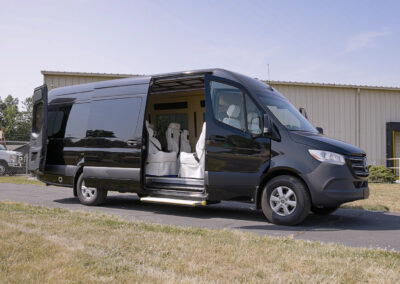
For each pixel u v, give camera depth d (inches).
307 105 743.7
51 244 168.9
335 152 248.5
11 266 138.3
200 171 311.9
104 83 345.7
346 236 219.5
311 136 259.1
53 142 371.6
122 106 328.5
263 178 261.0
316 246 180.4
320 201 245.8
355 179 251.3
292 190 252.8
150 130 343.9
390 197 404.5
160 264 145.8
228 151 272.7
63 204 343.6
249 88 275.4
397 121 775.1
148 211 312.3
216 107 282.5
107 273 134.6
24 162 832.9
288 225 253.4
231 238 192.2
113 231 199.9
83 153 344.8
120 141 322.7
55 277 128.6
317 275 136.0
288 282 129.2
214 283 126.4
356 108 762.8
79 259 148.5
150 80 319.3
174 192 301.6
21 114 3383.4
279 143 257.3
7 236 181.2
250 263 149.6
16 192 424.8
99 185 331.3
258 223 261.9
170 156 344.5
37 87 375.2
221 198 275.3
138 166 311.4
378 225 258.1
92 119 343.9
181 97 388.5
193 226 233.1
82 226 211.5
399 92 779.4
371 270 143.5
